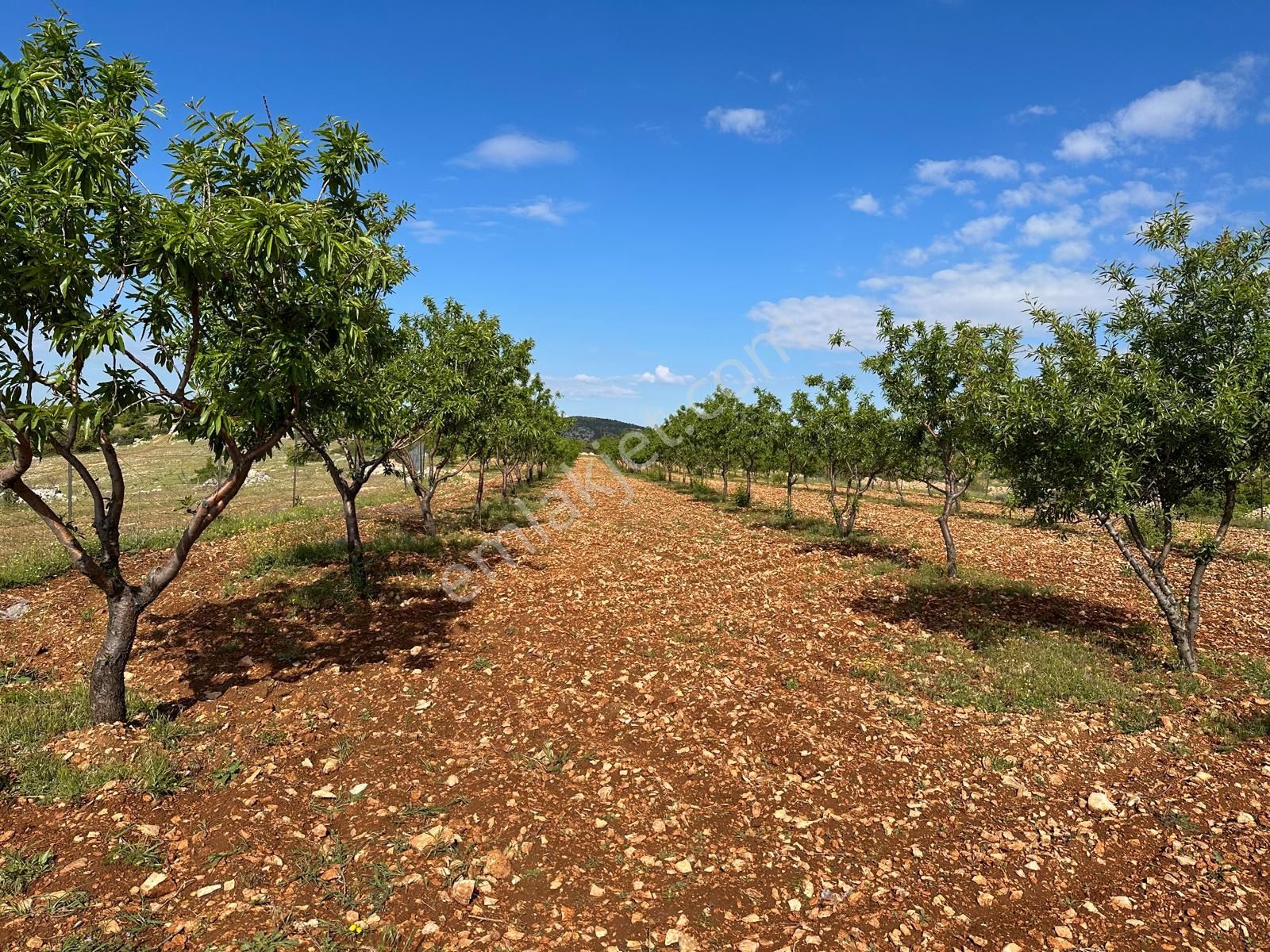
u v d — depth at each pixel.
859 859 4.89
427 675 8.12
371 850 4.78
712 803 5.59
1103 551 17.02
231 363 6.26
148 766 5.58
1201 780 5.77
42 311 5.64
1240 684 7.77
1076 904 4.41
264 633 9.52
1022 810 5.49
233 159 6.28
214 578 12.16
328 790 5.53
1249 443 7.34
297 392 6.80
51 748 5.89
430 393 12.16
